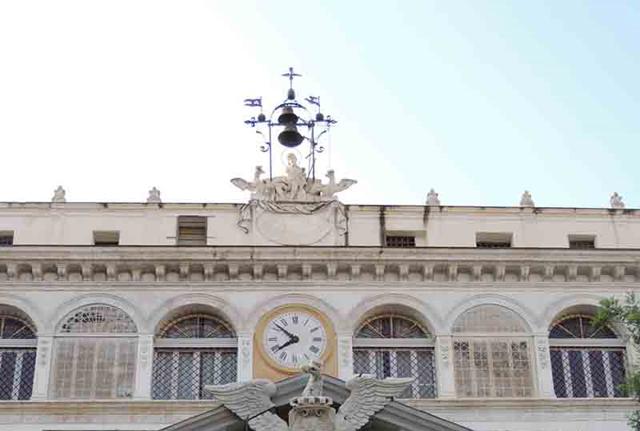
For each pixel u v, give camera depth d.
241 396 29.59
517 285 41.88
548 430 39.56
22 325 40.91
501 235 43.78
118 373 40.03
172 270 41.34
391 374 40.91
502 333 41.22
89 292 41.03
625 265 42.09
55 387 39.75
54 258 40.91
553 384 40.81
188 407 39.12
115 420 38.94
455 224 43.66
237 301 41.09
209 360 40.69
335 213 43.19
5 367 40.31
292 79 45.59
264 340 40.66
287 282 41.41
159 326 40.91
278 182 43.53
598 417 39.81
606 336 41.72
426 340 41.34
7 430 38.62
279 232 42.84
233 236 42.81
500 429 39.50
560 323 41.91
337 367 40.38
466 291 41.69
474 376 40.62
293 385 30.23
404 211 43.56
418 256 41.50
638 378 33.34
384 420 30.20
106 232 42.94
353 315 41.06
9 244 42.28
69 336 40.44
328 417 29.28
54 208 43.12
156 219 43.09
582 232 43.94
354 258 41.38
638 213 44.34
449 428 30.36
